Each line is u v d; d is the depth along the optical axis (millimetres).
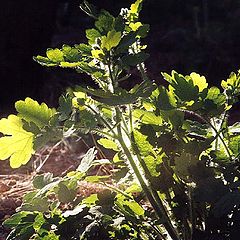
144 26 995
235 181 958
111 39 951
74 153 1987
